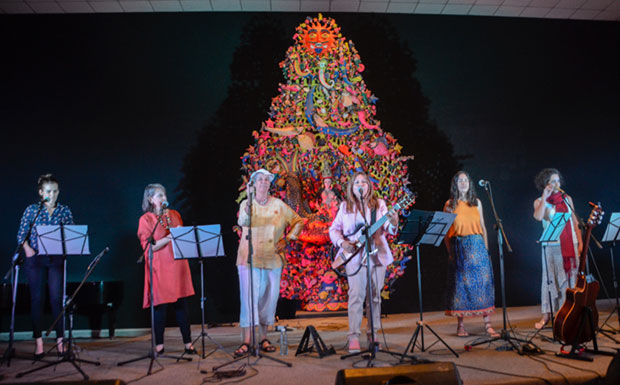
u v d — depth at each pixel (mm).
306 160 5797
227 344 4445
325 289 5754
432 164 6359
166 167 5910
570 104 6777
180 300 3955
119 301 5203
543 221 4891
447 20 6695
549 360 3391
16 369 3648
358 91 6000
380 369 2422
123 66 6027
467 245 4309
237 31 6277
